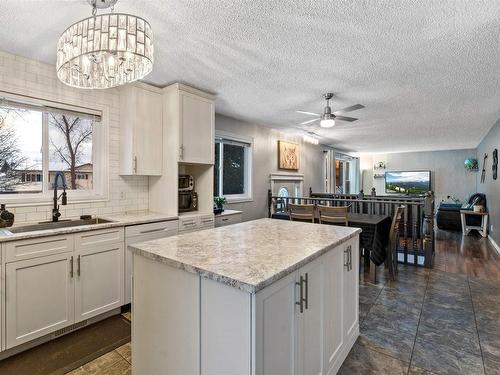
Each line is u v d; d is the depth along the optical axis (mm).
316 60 2533
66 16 1872
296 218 3926
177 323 1354
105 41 1522
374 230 3326
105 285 2463
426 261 4027
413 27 1984
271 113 4430
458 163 8961
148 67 1822
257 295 1082
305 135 6062
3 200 2400
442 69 2689
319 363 1588
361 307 2758
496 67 2633
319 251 1535
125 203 3230
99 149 3037
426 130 5719
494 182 5379
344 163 9695
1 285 1882
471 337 2225
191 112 3232
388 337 2230
